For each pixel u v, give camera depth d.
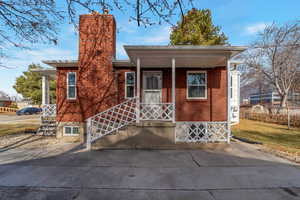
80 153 6.06
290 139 8.70
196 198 3.19
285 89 20.41
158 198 3.19
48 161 5.18
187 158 5.47
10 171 4.41
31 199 3.15
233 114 9.88
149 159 5.37
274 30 20.05
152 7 3.62
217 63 8.10
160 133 6.68
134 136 6.72
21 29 4.47
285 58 19.36
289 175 4.18
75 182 3.81
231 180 3.92
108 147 6.70
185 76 8.82
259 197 3.22
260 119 18.02
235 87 9.98
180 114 8.73
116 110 8.38
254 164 4.93
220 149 6.54
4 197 3.21
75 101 8.77
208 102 8.73
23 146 7.12
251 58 21.94
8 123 16.05
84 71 8.16
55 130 9.36
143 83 8.90
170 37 13.80
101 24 8.23
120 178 4.02
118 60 8.18
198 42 12.57
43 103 10.19
